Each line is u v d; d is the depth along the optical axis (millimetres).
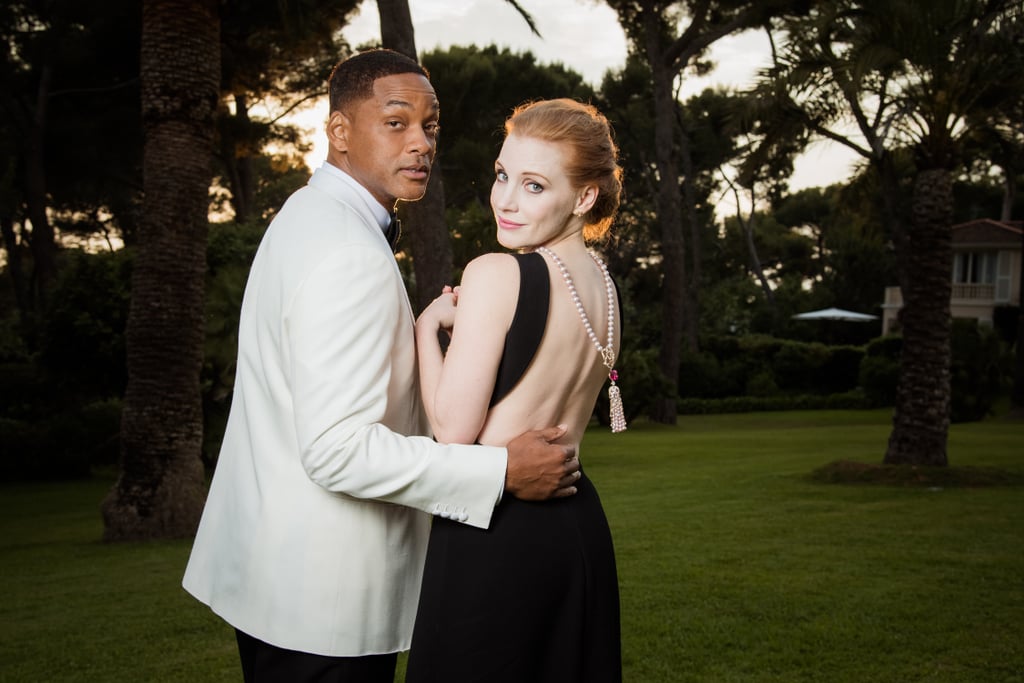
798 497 8266
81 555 6980
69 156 20594
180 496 7691
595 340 1786
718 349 30500
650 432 18656
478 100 20406
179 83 7535
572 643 1680
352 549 1716
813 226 50938
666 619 4273
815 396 27547
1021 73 9125
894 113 10352
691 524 6918
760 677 3484
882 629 4070
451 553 1671
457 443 1666
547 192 1736
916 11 8961
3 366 16672
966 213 44000
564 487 1693
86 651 4055
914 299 9688
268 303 1737
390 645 1771
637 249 35031
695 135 32344
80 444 14484
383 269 1696
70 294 13297
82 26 19375
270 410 1752
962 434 15031
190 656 3934
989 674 3469
